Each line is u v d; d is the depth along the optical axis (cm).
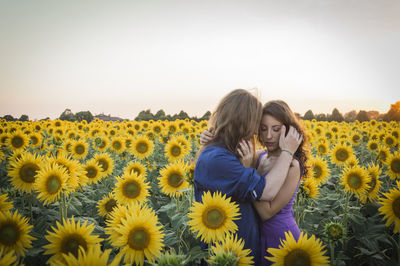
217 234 243
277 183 243
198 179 265
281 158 254
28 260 318
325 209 518
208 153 258
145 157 836
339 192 624
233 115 257
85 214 489
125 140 912
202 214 248
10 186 598
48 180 316
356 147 1221
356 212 450
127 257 226
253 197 242
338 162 718
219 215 245
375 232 418
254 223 266
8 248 232
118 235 235
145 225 230
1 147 816
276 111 281
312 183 457
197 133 1209
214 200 245
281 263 208
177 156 753
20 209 429
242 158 259
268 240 272
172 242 330
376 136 1152
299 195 458
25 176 371
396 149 1037
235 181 245
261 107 265
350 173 449
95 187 641
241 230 257
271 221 274
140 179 429
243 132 258
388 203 311
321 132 1318
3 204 261
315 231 455
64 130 1316
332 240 334
